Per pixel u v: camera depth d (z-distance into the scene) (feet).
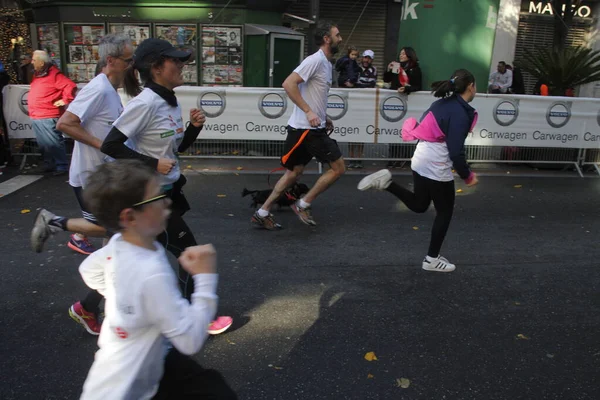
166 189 9.88
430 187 14.29
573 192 25.03
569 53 32.68
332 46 16.49
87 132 11.25
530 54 34.91
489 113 27.58
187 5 32.65
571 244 17.75
